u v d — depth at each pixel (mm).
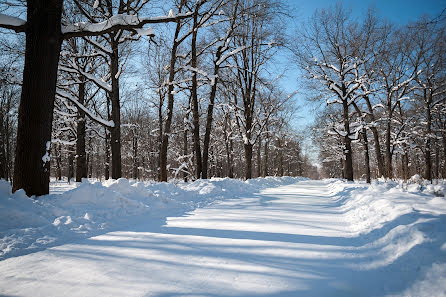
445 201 4934
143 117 33938
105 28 7281
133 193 7195
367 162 23281
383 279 2539
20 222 4461
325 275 2664
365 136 23688
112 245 3758
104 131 24609
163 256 3252
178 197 8523
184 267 2889
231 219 5578
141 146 36781
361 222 4828
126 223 5281
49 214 5016
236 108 19766
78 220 4941
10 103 20672
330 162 54062
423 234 3111
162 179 13305
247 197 10203
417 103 25359
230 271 2770
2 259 3223
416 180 10227
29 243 3812
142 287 2418
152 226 4992
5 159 19953
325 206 7566
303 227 4770
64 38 7199
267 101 21781
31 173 6059
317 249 3475
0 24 6359
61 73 14055
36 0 6422
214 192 10250
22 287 2451
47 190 6348
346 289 2361
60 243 3906
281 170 40281
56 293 2324
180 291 2328
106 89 10531
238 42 18438
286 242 3795
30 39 6402
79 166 16812
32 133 6148
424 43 21078
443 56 20812
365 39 20219
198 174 14906
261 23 17062
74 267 2932
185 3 11578
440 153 34188
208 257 3197
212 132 30500
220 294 2268
